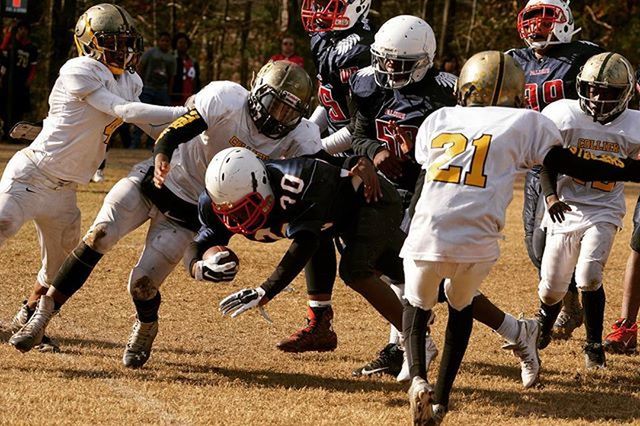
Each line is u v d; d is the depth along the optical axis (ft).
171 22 213.25
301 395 45.70
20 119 163.84
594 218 52.65
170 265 48.26
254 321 60.34
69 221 50.90
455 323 42.29
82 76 48.03
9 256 74.02
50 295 47.88
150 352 51.83
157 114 47.52
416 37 49.57
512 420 43.45
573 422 43.45
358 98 51.98
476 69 42.68
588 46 58.95
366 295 46.55
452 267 41.01
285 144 47.16
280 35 198.18
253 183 42.86
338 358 53.31
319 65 59.36
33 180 49.34
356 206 45.93
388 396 46.47
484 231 40.73
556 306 55.01
